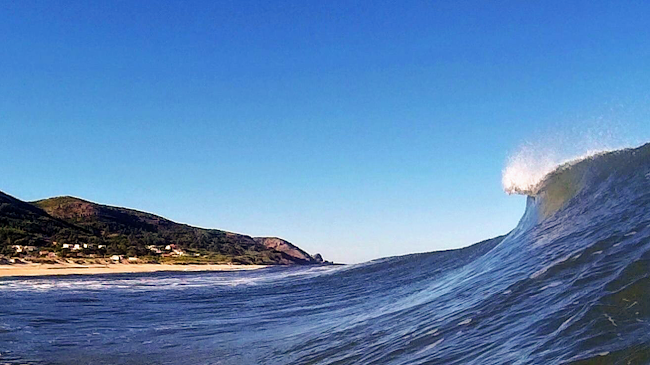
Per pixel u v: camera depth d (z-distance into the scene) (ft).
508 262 32.17
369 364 19.93
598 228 27.12
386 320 28.35
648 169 32.30
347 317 34.45
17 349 32.17
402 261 76.89
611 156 36.86
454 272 45.98
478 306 23.25
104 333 37.45
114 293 71.26
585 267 21.65
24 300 61.72
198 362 26.81
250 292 65.46
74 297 65.26
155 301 59.41
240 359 26.22
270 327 35.78
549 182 41.34
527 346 15.78
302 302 49.42
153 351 30.50
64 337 35.99
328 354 23.40
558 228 32.81
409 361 18.61
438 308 27.02
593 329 15.11
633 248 21.38
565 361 13.53
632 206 28.14
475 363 16.02
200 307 52.13
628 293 16.88
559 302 18.84
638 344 13.15
